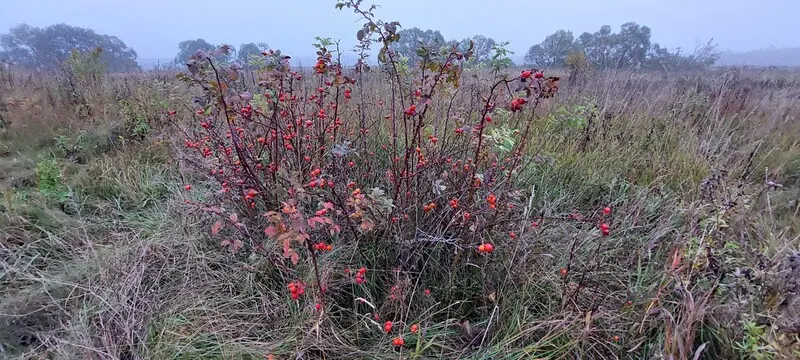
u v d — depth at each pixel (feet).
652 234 7.68
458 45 6.59
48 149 12.40
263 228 7.42
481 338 6.08
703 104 15.66
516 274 6.61
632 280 6.97
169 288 6.70
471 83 10.84
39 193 8.95
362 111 8.97
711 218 6.88
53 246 7.74
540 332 5.97
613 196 9.79
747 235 7.37
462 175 7.51
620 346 5.57
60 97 17.19
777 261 6.14
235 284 6.82
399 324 5.98
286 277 6.72
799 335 5.01
